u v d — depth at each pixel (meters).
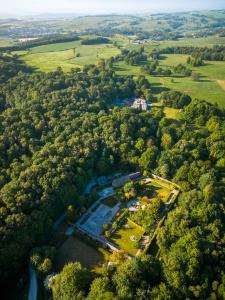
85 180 119.81
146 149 140.88
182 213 99.44
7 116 140.12
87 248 93.69
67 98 166.62
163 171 127.25
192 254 80.06
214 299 71.69
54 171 110.19
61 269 85.06
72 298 71.19
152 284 76.81
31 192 99.88
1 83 174.62
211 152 138.50
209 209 99.31
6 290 81.00
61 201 105.12
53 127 143.12
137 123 156.75
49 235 97.06
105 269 80.38
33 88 171.50
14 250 81.25
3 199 93.38
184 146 139.62
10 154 119.62
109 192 121.06
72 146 130.88
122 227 101.94
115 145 139.88
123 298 69.94
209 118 168.38
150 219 101.00
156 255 90.38
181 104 190.50
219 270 79.44
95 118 153.62
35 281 82.38
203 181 116.75
